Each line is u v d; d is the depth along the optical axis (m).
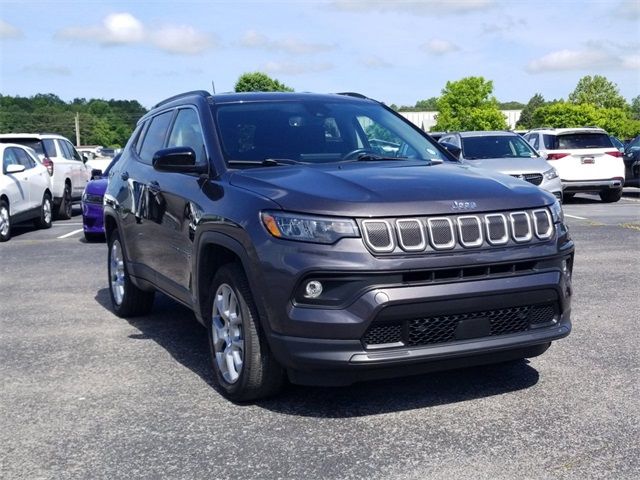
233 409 4.75
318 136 5.66
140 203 6.51
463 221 4.37
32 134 18.75
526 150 16.11
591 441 4.08
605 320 6.66
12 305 8.04
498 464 3.83
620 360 5.49
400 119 6.32
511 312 4.50
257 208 4.54
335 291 4.21
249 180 4.91
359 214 4.25
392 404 4.74
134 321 7.23
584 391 4.86
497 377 5.18
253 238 4.47
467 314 4.36
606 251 10.51
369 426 4.39
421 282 4.25
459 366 4.47
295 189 4.53
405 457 3.95
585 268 9.20
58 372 5.62
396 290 4.20
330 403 4.80
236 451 4.10
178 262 5.71
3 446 4.27
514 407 4.62
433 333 4.32
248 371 4.64
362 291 4.18
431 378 5.20
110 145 118.50
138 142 7.23
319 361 4.23
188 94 6.43
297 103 6.04
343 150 5.60
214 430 4.41
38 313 7.63
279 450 4.10
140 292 7.16
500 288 4.36
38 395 5.11
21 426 4.57
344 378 4.30
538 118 63.59
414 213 4.30
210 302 5.12
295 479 3.74
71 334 6.75
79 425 4.55
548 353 5.71
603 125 61.91
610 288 8.02
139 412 4.75
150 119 7.15
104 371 5.61
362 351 4.20
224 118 5.71
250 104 5.92
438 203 4.38
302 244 4.27
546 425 4.32
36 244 13.42
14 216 14.55
